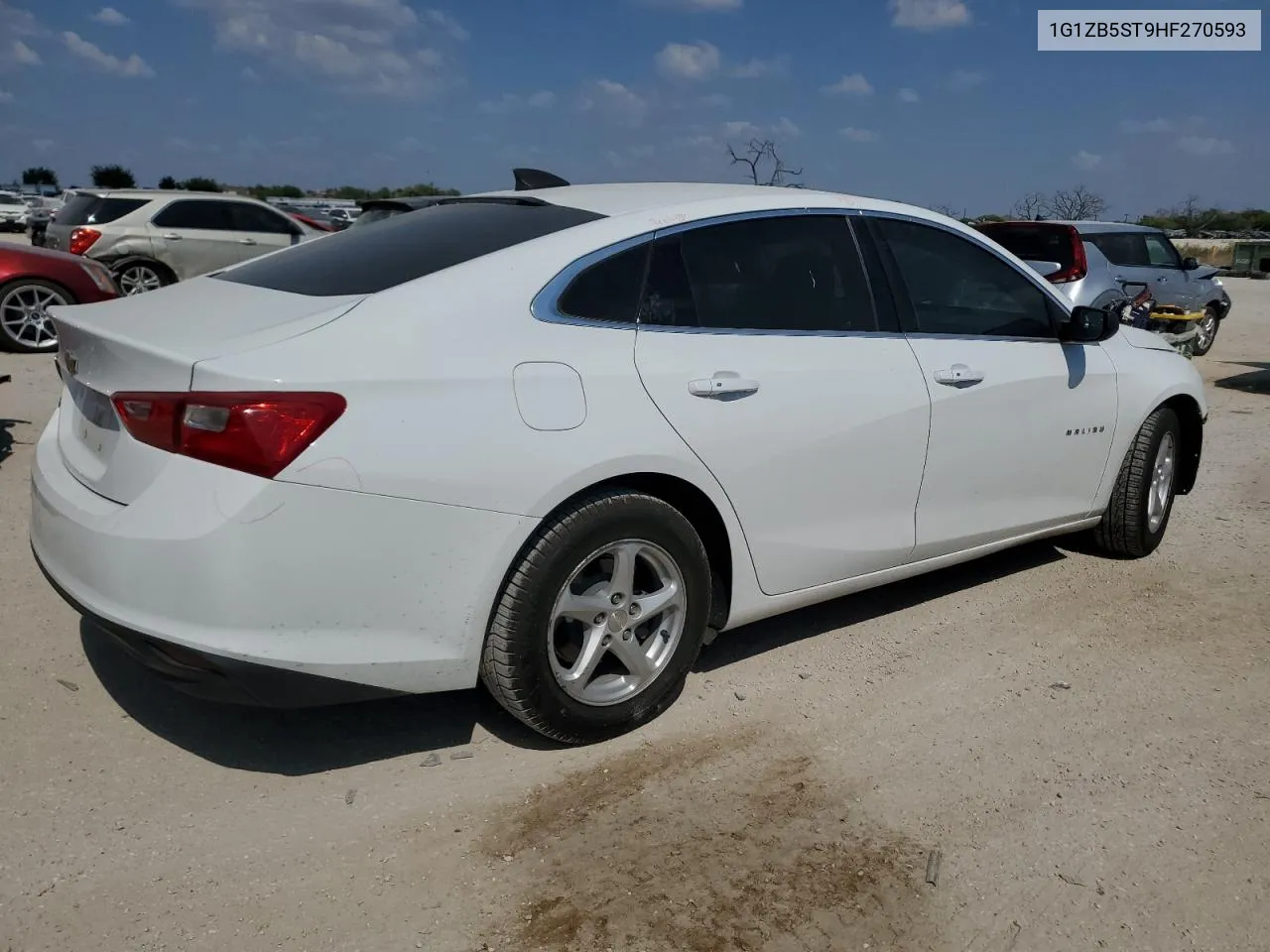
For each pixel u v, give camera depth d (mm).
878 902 2621
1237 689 3861
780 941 2469
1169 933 2561
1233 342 16109
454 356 2848
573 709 3162
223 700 2770
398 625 2789
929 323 4062
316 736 3316
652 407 3156
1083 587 4879
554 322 3066
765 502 3498
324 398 2629
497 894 2598
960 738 3449
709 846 2816
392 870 2682
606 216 3357
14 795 2908
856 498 3783
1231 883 2754
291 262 3504
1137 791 3164
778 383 3479
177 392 2633
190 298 3268
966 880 2725
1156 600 4730
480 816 2922
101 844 2730
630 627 3248
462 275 3006
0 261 10297
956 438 4070
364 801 2975
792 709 3607
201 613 2594
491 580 2879
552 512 2990
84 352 2963
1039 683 3869
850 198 3955
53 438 3354
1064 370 4520
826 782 3154
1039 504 4586
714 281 3461
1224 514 6137
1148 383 4973
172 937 2414
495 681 3037
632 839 2836
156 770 3082
